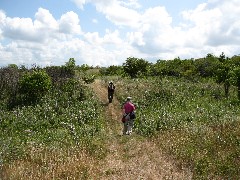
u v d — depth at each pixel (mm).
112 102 29500
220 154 14094
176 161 14047
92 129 20172
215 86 37938
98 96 30453
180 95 32188
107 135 19516
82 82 32750
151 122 22016
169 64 50250
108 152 15969
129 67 43500
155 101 30188
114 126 23031
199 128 18953
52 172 12656
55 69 32375
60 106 25594
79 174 12594
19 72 29703
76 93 28266
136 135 19844
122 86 34688
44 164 13602
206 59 50906
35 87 25938
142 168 13203
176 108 28016
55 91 28016
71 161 13898
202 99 31906
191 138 17109
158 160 14164
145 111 26969
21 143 16875
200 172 12609
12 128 20234
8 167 13023
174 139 17266
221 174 12172
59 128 20922
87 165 13508
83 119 22938
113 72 50812
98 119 23531
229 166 12594
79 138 18031
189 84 38125
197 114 24844
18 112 23328
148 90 32844
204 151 14648
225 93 34062
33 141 17078
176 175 12320
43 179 11945
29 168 12914
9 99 25844
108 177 12414
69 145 16750
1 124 20750
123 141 18016
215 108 27391
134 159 14492
